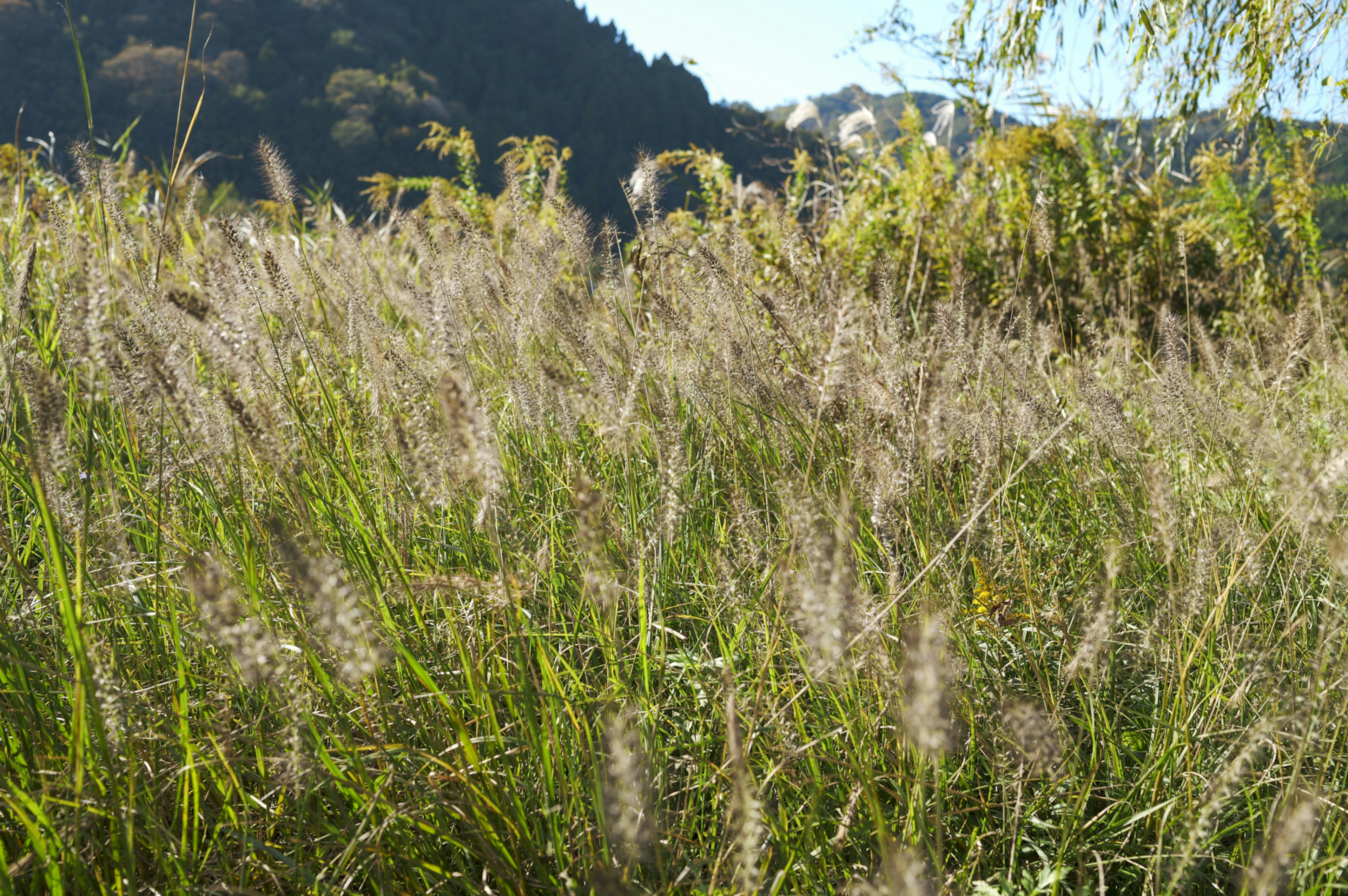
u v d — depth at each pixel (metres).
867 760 1.94
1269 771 2.01
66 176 5.88
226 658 2.02
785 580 1.98
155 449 2.68
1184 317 6.16
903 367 3.01
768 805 1.98
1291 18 5.71
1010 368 3.28
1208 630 2.23
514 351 3.38
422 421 2.26
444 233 3.65
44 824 1.58
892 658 2.02
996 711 2.11
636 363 2.59
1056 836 2.05
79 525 2.18
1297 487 2.11
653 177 3.85
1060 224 8.51
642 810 1.75
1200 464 3.13
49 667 2.05
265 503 2.59
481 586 1.93
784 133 13.14
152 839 1.69
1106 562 2.11
